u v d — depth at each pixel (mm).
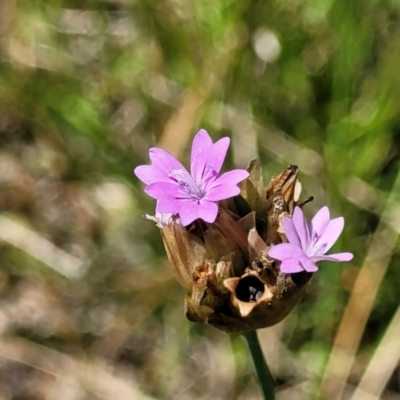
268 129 218
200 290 150
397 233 200
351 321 199
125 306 226
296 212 148
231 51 214
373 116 202
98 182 231
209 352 218
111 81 233
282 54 217
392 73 202
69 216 238
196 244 151
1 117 246
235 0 212
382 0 208
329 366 200
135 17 229
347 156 201
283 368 207
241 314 149
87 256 233
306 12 213
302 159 214
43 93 231
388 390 204
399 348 196
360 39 206
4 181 246
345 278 200
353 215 201
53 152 238
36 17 245
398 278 200
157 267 221
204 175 149
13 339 228
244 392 210
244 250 151
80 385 220
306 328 204
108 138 225
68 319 228
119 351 226
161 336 223
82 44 241
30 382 227
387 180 206
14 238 235
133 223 226
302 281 150
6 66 238
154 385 220
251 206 154
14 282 236
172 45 223
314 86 215
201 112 214
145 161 224
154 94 227
